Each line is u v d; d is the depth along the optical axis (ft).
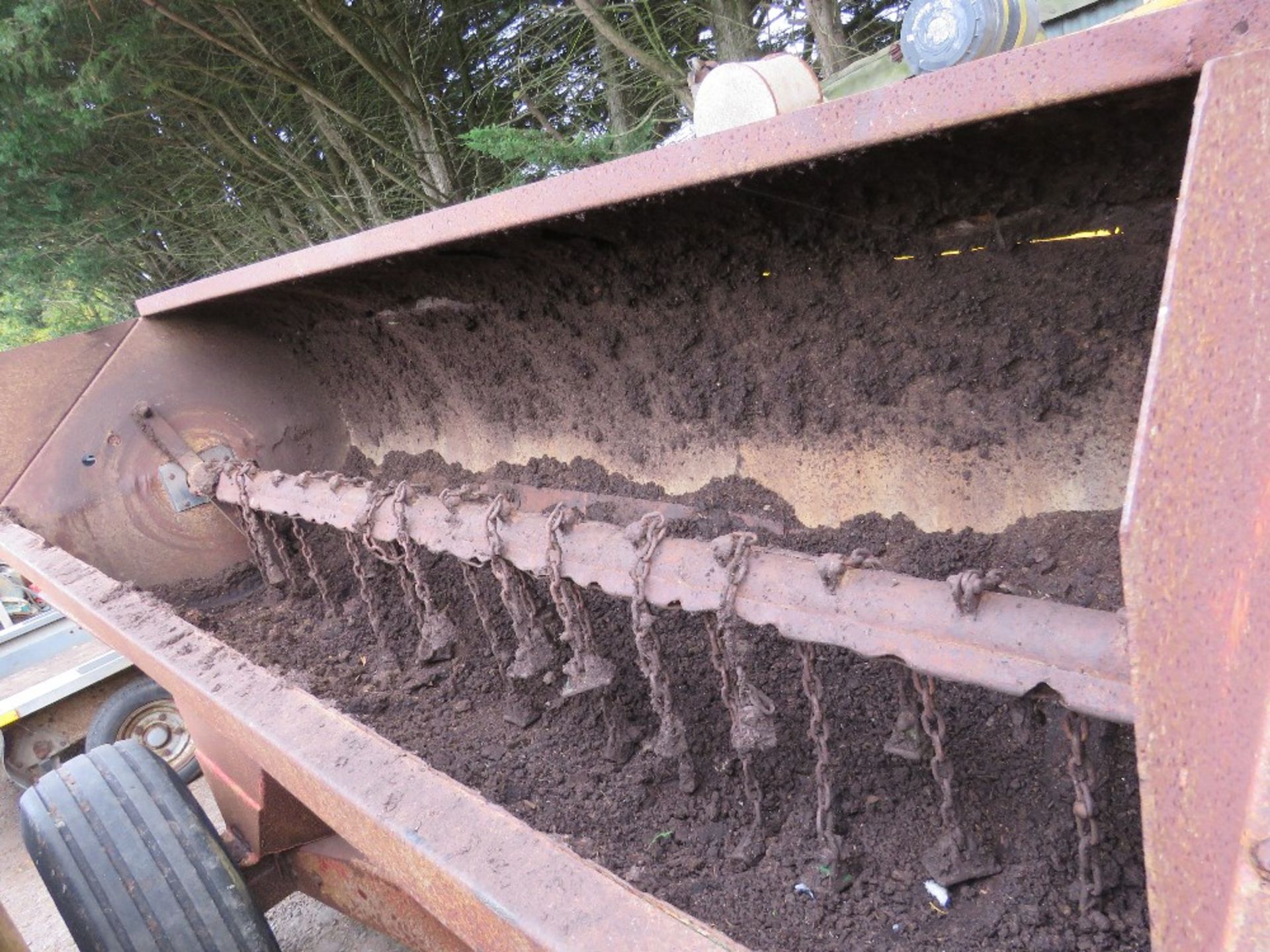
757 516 6.62
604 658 4.89
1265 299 2.11
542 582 6.93
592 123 25.00
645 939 2.73
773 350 6.12
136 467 8.64
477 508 5.43
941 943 3.82
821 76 16.39
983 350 5.21
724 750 5.14
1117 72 2.51
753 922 4.08
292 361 9.74
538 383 7.72
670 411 6.93
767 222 5.24
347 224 34.37
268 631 7.63
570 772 5.26
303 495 7.09
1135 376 4.74
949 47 4.51
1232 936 1.62
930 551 5.65
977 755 4.60
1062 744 4.39
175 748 12.81
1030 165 4.08
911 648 3.41
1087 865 3.77
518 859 3.21
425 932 5.40
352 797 3.78
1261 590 1.90
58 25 21.18
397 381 8.96
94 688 12.70
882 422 5.84
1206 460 1.95
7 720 11.68
